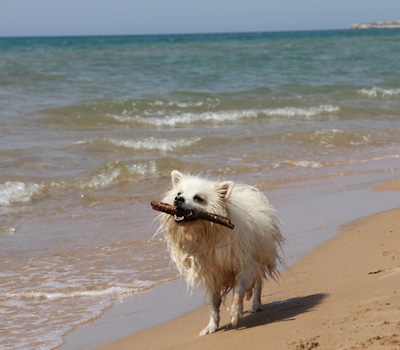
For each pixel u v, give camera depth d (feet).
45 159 53.67
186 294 26.86
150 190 47.50
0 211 41.75
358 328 18.01
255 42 297.94
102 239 35.81
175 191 22.11
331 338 17.60
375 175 50.67
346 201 41.68
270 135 65.67
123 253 33.27
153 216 40.55
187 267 22.43
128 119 73.31
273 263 23.81
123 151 58.54
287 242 32.68
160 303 25.94
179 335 21.97
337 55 174.40
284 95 96.43
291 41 309.01
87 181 48.65
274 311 22.50
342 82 112.57
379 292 21.80
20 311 25.67
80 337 22.76
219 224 21.25
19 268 31.09
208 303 23.34
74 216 40.86
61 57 161.58
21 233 37.27
